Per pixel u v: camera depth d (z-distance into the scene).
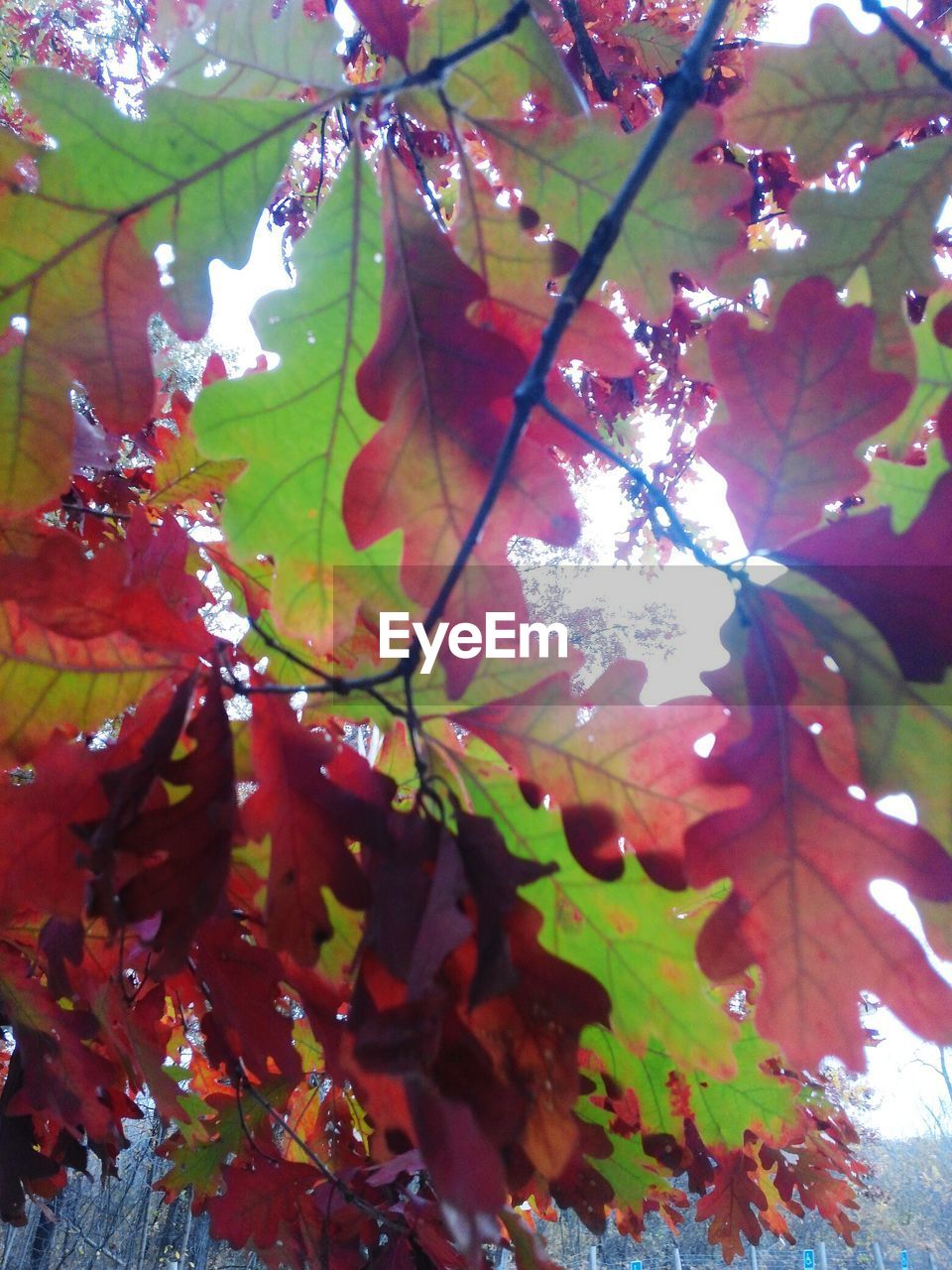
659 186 0.42
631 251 0.43
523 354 0.38
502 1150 0.31
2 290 0.39
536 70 0.43
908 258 0.42
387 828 0.34
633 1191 0.62
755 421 0.35
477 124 0.42
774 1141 0.60
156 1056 0.50
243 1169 0.55
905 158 0.41
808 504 0.35
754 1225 0.77
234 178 0.39
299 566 0.42
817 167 0.44
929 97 0.43
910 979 0.34
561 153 0.42
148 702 0.38
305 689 0.34
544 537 0.38
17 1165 0.54
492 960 0.30
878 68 0.43
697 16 1.00
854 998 0.34
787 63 0.43
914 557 0.34
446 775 0.37
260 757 0.35
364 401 0.38
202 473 0.62
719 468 0.36
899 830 0.34
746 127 0.44
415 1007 0.29
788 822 0.35
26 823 0.36
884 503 0.38
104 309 0.40
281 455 0.42
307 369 0.41
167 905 0.32
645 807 0.36
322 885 0.34
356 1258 0.55
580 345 0.42
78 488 0.79
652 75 0.93
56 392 0.40
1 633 0.37
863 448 0.42
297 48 0.39
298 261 0.40
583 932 0.40
